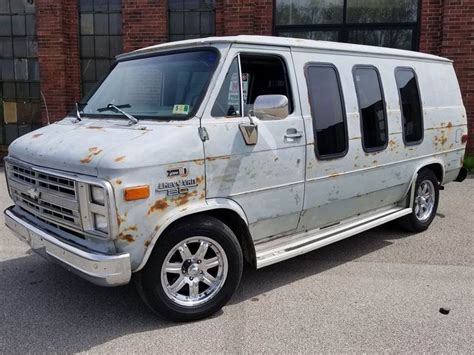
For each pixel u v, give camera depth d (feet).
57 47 38.55
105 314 13.07
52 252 12.16
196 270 12.52
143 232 11.26
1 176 33.73
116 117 13.58
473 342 11.49
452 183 29.99
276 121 13.71
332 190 15.55
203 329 12.23
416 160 19.16
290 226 14.82
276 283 15.08
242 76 13.41
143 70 14.52
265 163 13.44
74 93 40.04
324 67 15.34
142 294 12.06
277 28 37.06
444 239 19.43
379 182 17.43
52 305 13.62
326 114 15.11
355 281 15.17
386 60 17.99
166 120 12.51
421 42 34.99
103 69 39.83
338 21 36.40
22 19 39.60
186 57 13.66
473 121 33.94
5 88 40.73
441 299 13.80
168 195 11.57
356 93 16.25
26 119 40.96
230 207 12.73
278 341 11.60
